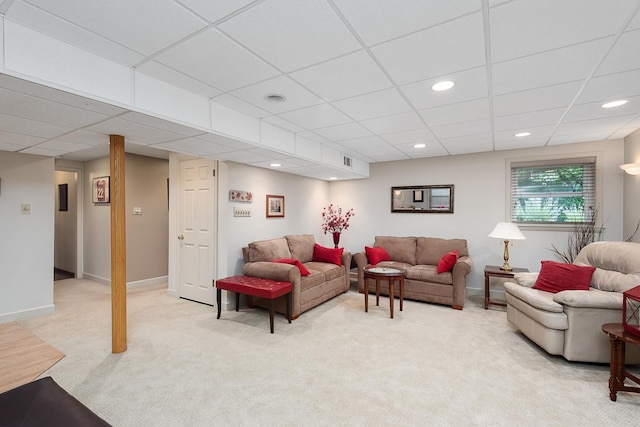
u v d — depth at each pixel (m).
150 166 5.31
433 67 2.07
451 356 2.69
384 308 4.09
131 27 1.61
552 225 4.36
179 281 4.48
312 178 5.80
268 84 2.33
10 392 1.43
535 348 2.87
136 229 5.11
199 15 1.51
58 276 5.86
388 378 2.32
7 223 3.49
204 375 2.35
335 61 1.98
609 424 1.83
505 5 1.44
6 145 3.07
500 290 4.70
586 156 4.16
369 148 4.57
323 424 1.81
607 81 2.28
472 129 3.57
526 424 1.83
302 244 4.85
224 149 3.31
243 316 3.71
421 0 1.41
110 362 2.54
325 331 3.26
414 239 5.15
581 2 1.42
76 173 5.72
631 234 3.72
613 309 2.47
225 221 3.99
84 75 1.82
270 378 2.31
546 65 2.04
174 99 2.33
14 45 1.55
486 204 4.82
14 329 3.24
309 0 1.40
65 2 1.40
